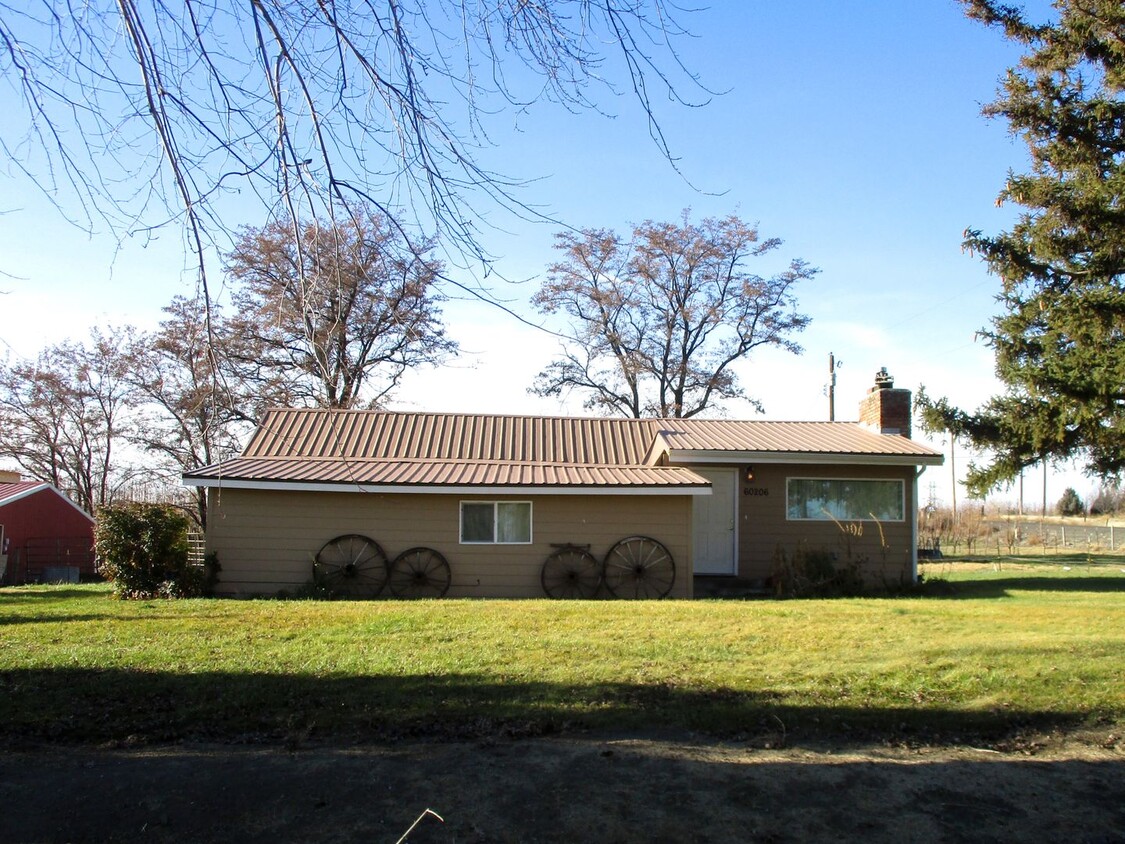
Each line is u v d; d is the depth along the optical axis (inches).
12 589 725.9
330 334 193.6
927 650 328.5
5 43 168.6
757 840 181.6
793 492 724.0
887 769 215.9
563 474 657.0
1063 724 249.1
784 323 1310.3
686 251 1243.8
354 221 189.8
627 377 1264.8
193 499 993.5
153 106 171.8
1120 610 469.7
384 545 626.8
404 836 179.8
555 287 941.8
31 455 1214.9
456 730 235.9
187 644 343.9
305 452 695.1
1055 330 717.3
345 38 177.3
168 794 197.0
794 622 407.5
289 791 199.0
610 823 187.0
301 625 396.2
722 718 245.0
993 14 672.4
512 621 407.5
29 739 228.4
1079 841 183.2
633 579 636.1
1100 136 677.3
